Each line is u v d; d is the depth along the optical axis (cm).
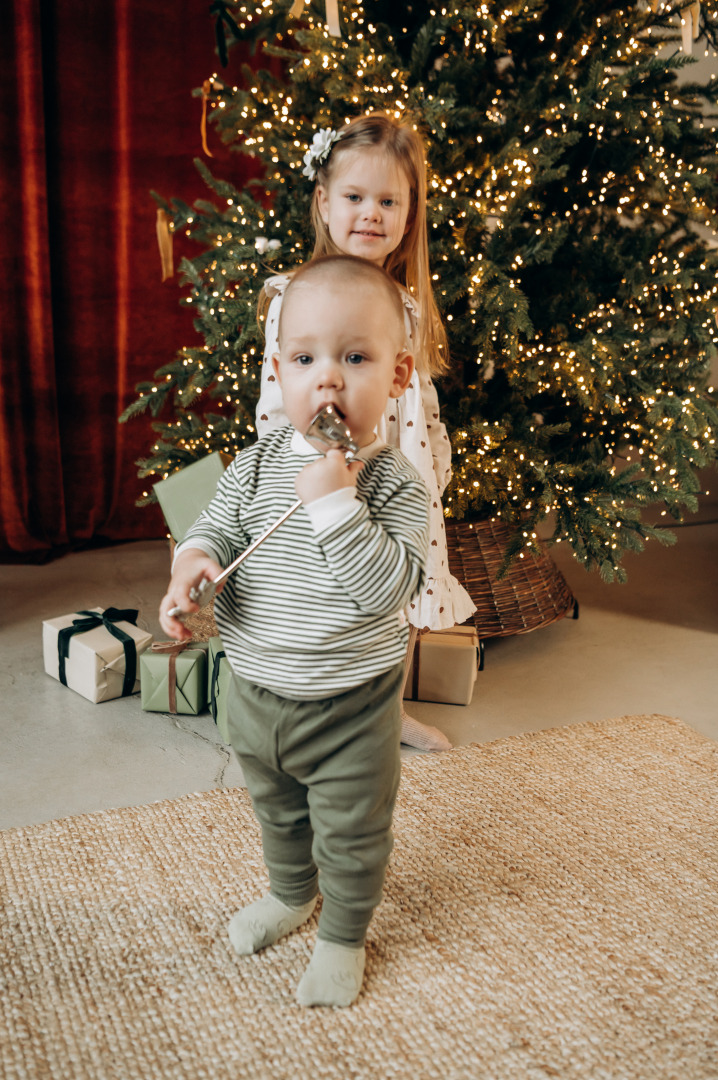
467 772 183
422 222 168
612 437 238
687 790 179
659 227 263
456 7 198
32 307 294
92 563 307
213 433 244
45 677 221
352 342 96
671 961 132
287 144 212
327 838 112
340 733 106
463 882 148
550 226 210
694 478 217
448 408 222
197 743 194
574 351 201
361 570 96
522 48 226
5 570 296
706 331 221
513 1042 116
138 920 136
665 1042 117
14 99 279
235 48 307
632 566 325
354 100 203
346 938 120
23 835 156
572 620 273
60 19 280
